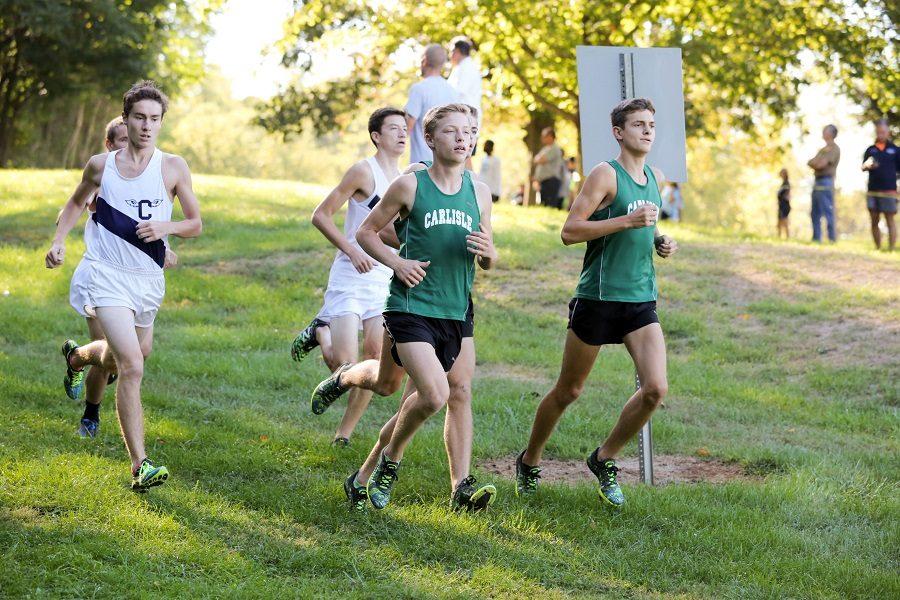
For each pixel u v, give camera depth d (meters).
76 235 16.98
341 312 7.14
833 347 11.77
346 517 5.84
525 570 5.26
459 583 5.09
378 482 5.84
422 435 7.82
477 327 12.84
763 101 29.39
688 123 29.83
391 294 5.70
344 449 7.30
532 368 11.23
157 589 4.73
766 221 68.06
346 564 5.19
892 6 27.95
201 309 13.48
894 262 15.38
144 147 6.13
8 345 11.10
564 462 7.79
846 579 5.41
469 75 12.11
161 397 8.60
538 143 32.31
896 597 5.26
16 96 42.12
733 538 5.93
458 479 6.00
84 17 37.38
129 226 6.09
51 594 4.59
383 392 6.21
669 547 5.79
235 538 5.43
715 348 12.10
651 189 6.21
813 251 16.36
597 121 7.27
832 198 18.84
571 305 6.23
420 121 11.18
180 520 5.57
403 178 5.64
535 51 26.78
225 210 19.06
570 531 5.88
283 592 4.77
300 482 6.50
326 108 34.47
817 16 28.22
